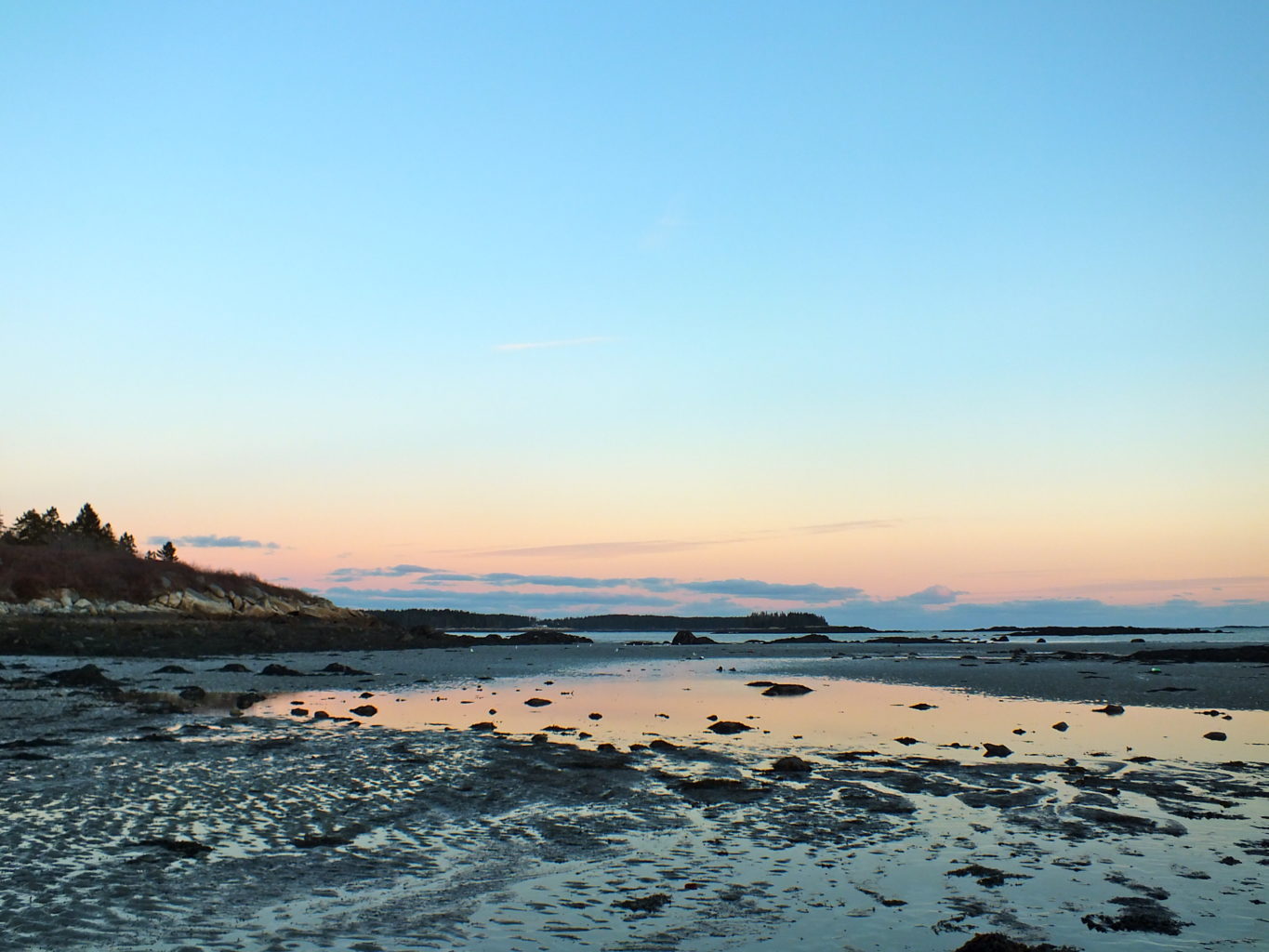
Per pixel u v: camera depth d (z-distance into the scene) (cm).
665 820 1497
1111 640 13775
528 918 1022
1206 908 1073
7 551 8044
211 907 1022
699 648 10194
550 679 4866
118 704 3012
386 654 7281
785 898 1103
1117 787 1750
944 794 1700
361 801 1589
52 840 1277
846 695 3766
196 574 9100
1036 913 1056
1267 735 2467
